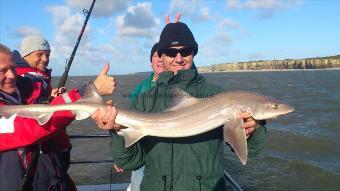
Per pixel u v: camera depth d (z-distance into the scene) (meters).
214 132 0.99
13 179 1.00
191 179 0.90
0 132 0.98
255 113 0.99
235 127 0.97
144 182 0.96
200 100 1.02
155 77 1.58
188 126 0.98
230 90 1.06
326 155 4.84
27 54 1.62
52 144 1.12
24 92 1.14
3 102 1.05
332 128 6.67
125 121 0.99
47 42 1.68
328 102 10.81
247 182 3.62
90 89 1.03
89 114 1.01
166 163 0.92
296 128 6.74
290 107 1.02
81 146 4.84
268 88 18.16
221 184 0.92
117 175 3.58
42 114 1.01
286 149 5.15
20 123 0.98
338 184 3.62
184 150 0.93
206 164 0.92
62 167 1.17
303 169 4.07
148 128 0.98
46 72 1.70
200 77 1.08
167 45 1.04
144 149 1.00
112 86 1.04
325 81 24.70
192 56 1.08
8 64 1.04
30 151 1.05
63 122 1.02
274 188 3.49
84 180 3.45
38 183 1.05
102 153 4.45
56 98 1.04
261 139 0.98
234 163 4.19
